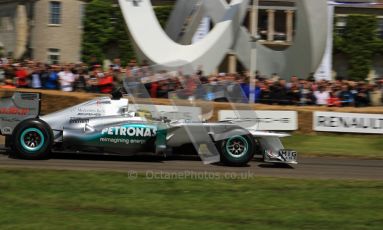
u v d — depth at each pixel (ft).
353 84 85.76
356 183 41.65
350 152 59.47
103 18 173.68
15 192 35.12
